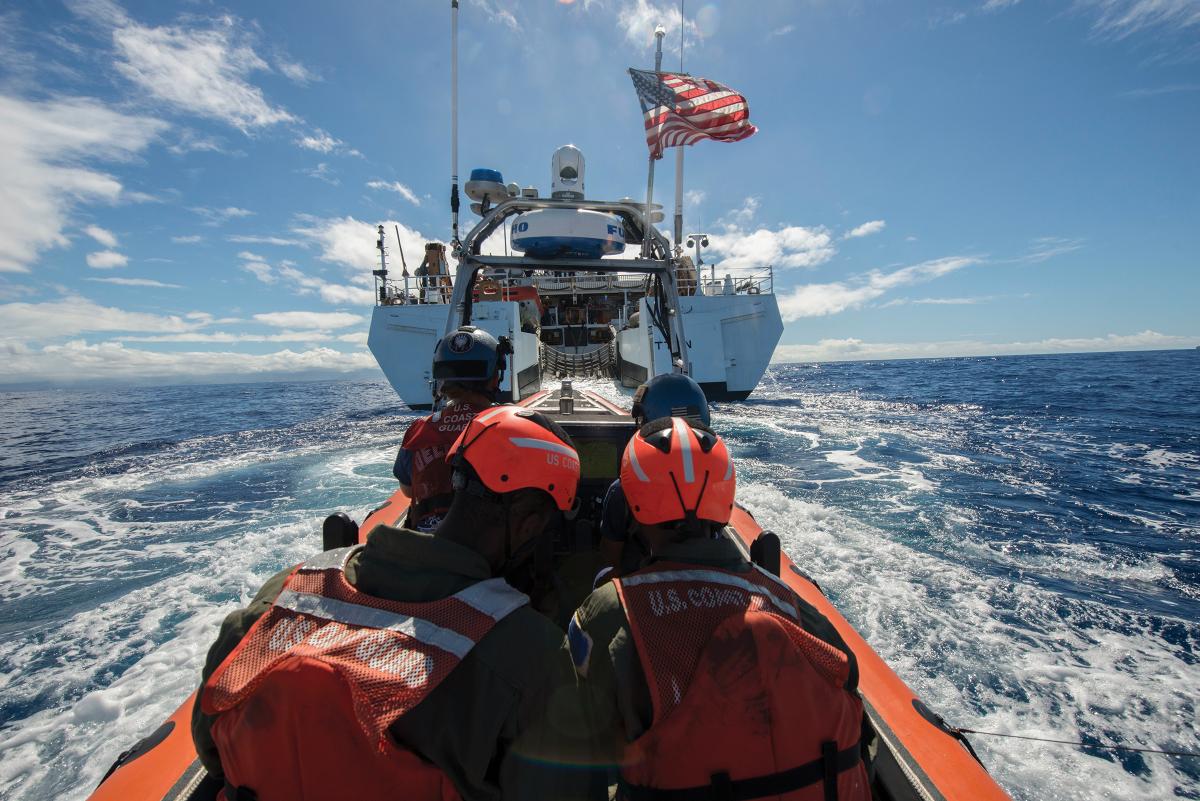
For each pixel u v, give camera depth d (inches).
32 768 117.5
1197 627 166.7
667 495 45.5
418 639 35.4
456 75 236.7
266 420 923.4
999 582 199.2
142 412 1277.1
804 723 37.7
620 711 40.2
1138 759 114.2
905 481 359.3
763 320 728.3
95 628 180.2
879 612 176.9
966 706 132.0
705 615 39.9
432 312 662.5
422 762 34.7
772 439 530.9
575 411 153.3
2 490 405.1
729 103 188.5
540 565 63.1
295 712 33.1
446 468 87.3
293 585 40.3
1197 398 968.3
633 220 207.6
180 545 261.3
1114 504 303.1
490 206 221.1
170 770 62.2
